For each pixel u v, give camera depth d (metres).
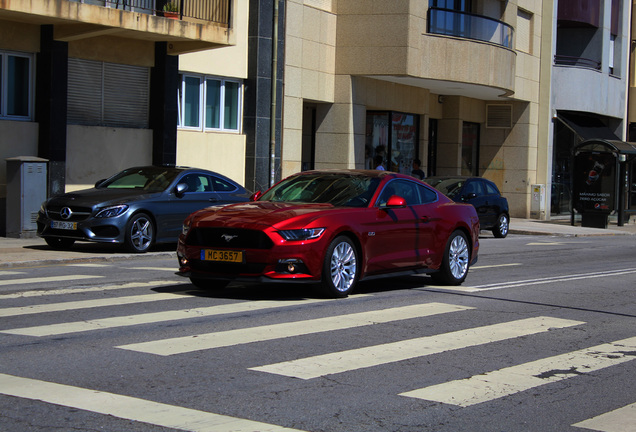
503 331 8.70
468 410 5.79
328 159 27.05
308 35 25.66
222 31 20.86
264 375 6.46
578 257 18.36
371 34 26.30
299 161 25.66
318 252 9.63
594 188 31.14
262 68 24.20
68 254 14.48
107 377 6.23
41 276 11.80
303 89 25.58
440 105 33.28
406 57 25.86
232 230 9.56
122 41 20.56
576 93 37.16
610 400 6.22
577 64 39.03
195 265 9.85
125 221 14.59
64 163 19.05
